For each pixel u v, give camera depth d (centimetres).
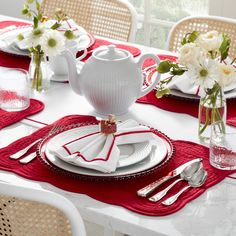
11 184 113
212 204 133
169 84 184
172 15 338
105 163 138
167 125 169
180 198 133
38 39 175
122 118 173
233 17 300
